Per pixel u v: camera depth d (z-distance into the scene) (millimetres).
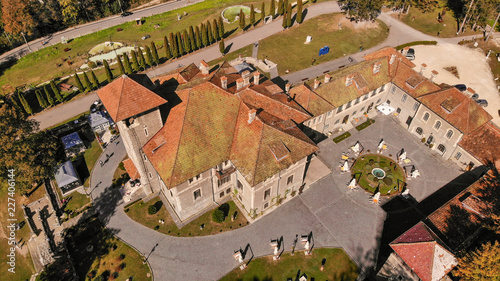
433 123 66000
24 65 98625
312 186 61875
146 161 55531
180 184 49625
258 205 55625
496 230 45844
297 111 60281
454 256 43125
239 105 57438
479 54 93188
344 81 69312
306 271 50406
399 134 71750
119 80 47938
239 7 121875
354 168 64938
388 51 77125
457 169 64062
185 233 55438
